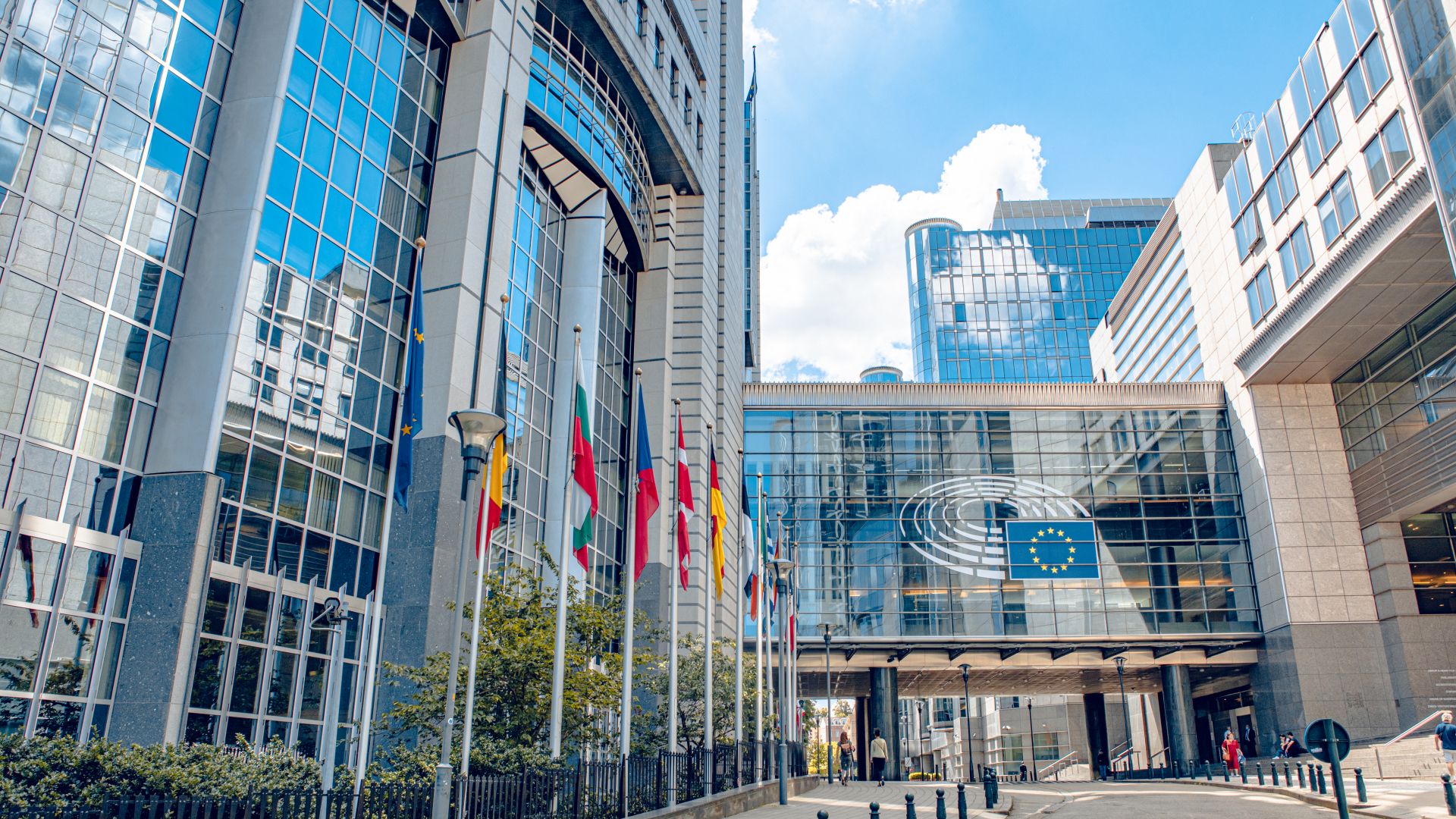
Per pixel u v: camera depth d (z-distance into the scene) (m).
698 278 43.12
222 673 18.86
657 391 40.38
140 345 19.33
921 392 55.50
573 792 14.32
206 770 13.15
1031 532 52.41
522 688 18.70
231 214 20.81
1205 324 58.12
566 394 33.75
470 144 27.81
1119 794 29.48
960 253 137.12
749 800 21.58
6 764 11.69
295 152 23.03
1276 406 51.75
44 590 16.42
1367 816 18.80
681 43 44.59
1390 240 39.31
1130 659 51.41
